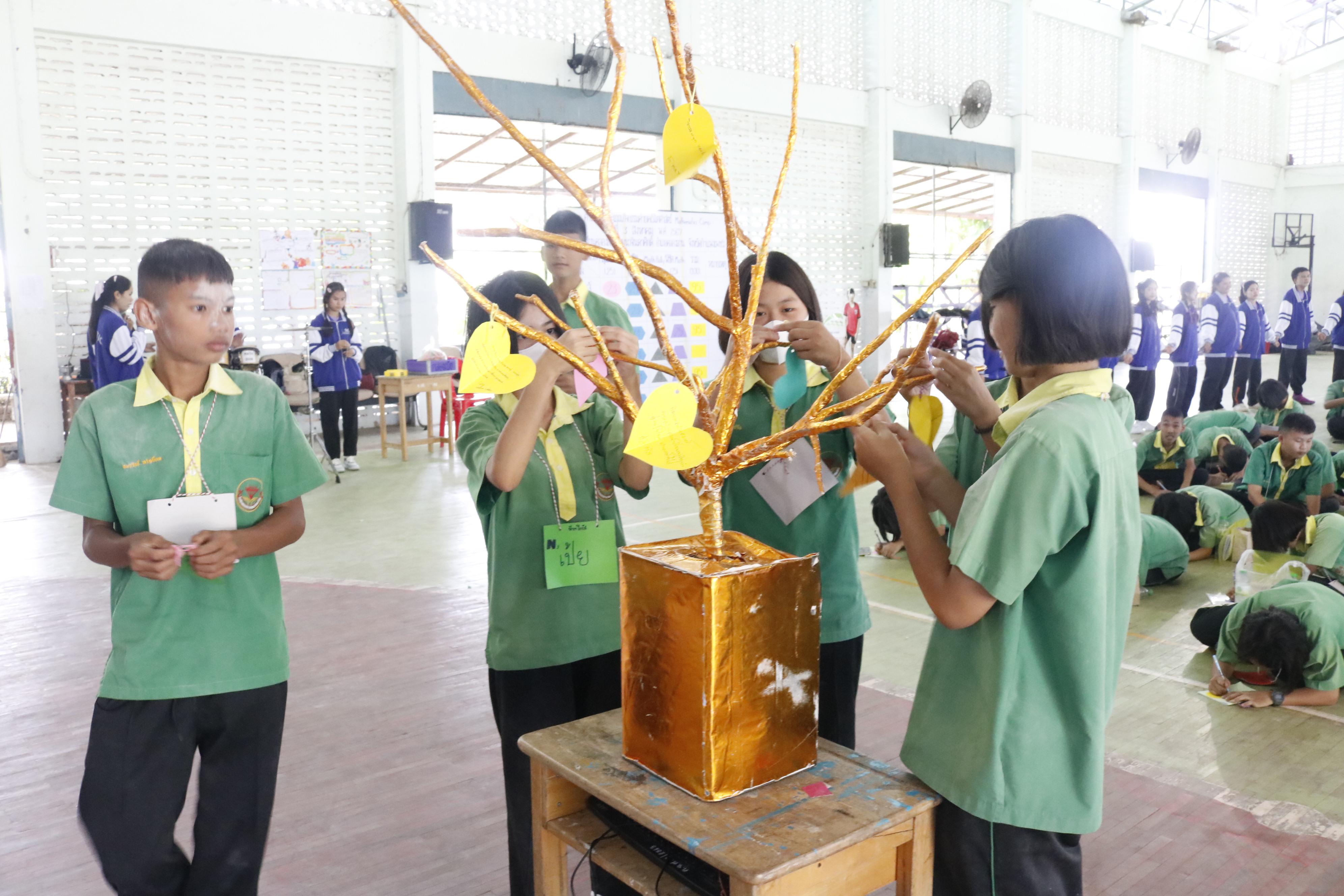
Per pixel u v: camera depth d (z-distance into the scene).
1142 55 13.48
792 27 9.94
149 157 6.98
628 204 12.48
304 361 7.55
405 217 7.92
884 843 0.99
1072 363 1.00
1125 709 2.71
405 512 5.30
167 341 1.38
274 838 2.06
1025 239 1.00
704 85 9.27
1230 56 15.24
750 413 1.68
